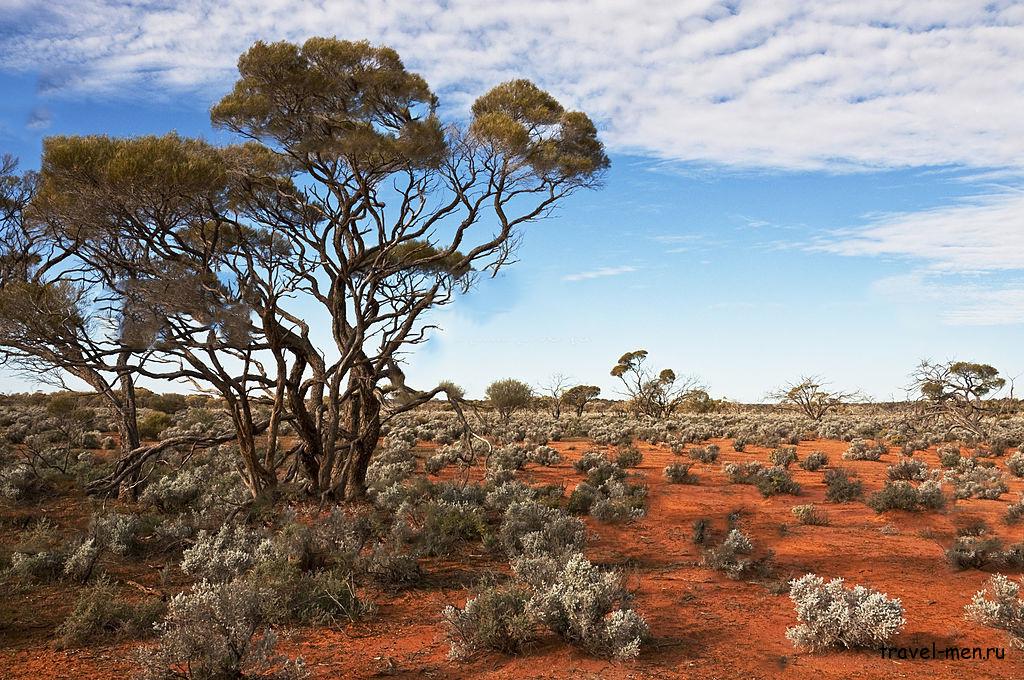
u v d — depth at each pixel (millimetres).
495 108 17672
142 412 42969
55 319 13508
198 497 17781
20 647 8578
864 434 48719
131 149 13531
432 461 25422
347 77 16031
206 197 14438
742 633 9008
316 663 8031
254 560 11273
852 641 8258
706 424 56531
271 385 16359
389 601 10539
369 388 18078
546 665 7820
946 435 45719
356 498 17703
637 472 26141
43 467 21141
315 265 17641
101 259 15930
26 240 19250
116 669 7855
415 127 15711
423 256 20547
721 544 14406
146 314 13914
